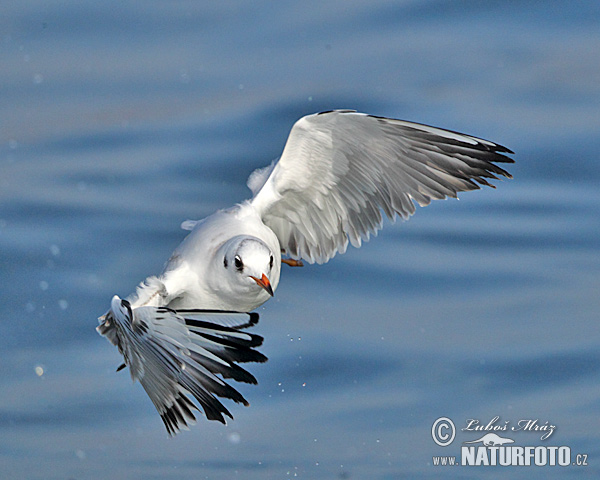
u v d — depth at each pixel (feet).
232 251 29.25
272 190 32.12
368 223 33.68
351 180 32.63
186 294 30.25
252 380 25.45
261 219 32.76
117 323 26.91
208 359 25.63
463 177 33.17
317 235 34.22
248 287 29.35
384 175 32.71
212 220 31.12
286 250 34.91
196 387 25.53
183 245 30.99
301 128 30.35
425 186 33.19
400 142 31.73
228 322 26.50
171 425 26.68
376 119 30.32
